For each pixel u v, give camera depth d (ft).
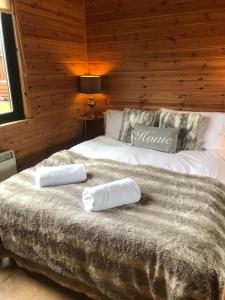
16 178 5.83
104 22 9.80
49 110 9.00
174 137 7.61
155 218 4.28
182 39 8.66
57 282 5.00
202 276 3.35
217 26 8.05
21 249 5.00
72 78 9.92
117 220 4.24
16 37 7.42
